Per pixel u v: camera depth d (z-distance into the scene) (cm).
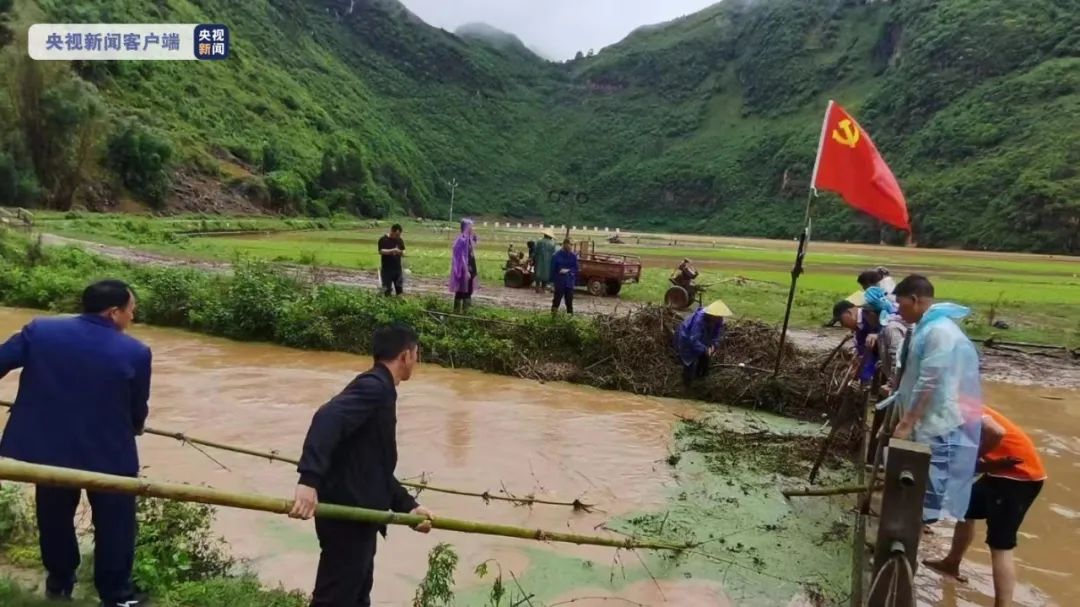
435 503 636
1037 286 2759
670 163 17612
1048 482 769
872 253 5962
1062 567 575
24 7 5475
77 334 358
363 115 13888
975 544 627
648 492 700
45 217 3438
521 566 533
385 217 9181
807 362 1084
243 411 859
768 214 13775
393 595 475
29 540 444
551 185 17912
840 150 820
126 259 1969
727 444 854
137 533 444
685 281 1762
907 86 12962
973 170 9356
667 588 517
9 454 347
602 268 1905
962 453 434
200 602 403
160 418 815
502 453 783
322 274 1730
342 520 328
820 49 18325
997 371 1298
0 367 352
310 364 1122
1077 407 1084
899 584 373
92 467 350
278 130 8981
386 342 350
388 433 342
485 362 1170
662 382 1083
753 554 579
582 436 859
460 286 1334
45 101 4409
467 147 18325
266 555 514
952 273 3562
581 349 1162
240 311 1270
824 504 694
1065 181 7844
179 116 7406
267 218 6306
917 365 462
